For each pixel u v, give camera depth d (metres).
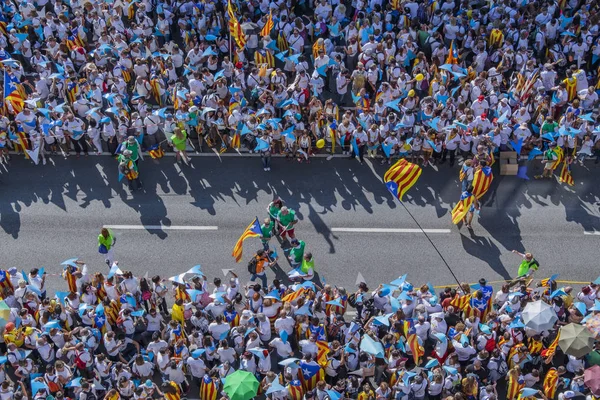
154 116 50.59
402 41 56.31
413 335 38.53
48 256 46.50
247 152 52.94
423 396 37.72
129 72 54.72
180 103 51.22
